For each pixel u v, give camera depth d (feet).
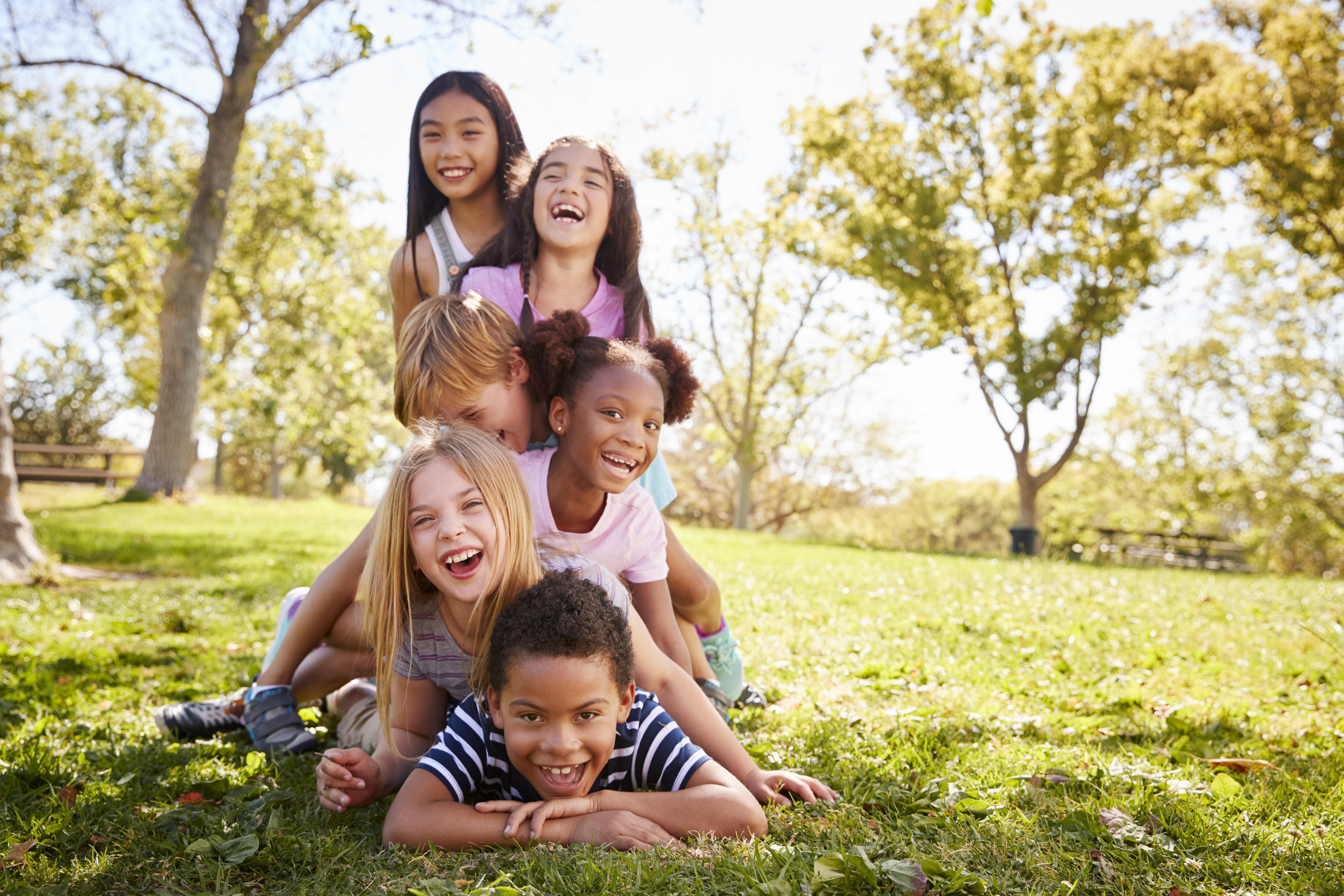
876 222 76.02
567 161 9.95
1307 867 6.39
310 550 33.94
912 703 11.39
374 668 9.90
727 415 100.63
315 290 86.63
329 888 6.06
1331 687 12.92
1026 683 12.62
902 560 35.60
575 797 6.89
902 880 5.82
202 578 25.90
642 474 8.62
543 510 8.52
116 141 85.97
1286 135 62.13
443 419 8.59
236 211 82.23
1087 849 6.59
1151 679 13.15
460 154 10.72
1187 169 71.56
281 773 8.53
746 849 6.37
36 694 11.36
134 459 106.42
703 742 7.98
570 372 8.37
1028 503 77.71
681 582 9.98
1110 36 73.72
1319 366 94.27
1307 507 92.27
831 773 8.39
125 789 7.79
